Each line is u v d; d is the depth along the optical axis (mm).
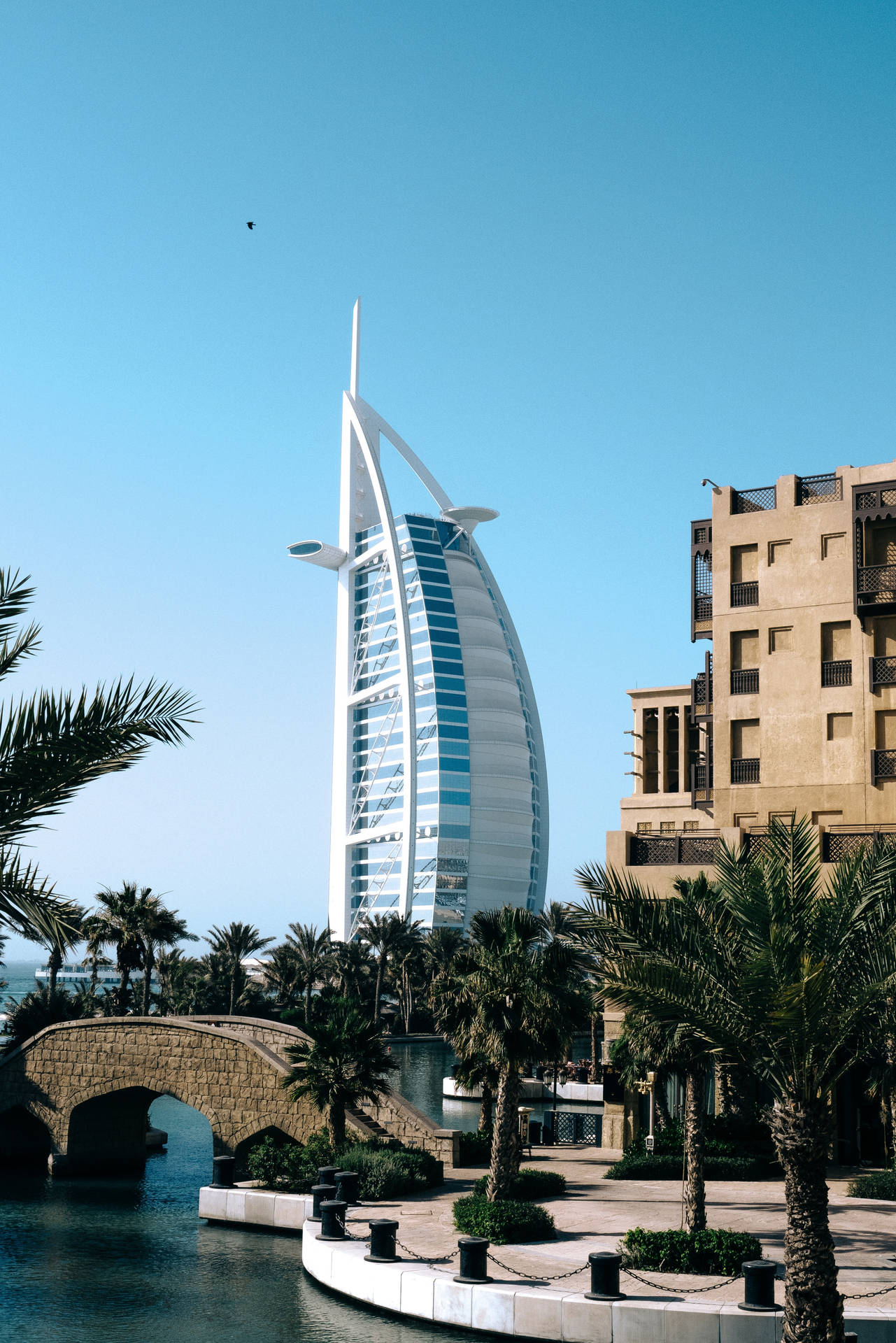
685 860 41656
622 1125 44719
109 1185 47281
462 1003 33500
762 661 44875
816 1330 19781
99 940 77812
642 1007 21328
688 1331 23047
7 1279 31297
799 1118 20203
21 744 15578
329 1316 27469
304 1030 47531
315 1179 38719
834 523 44531
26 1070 51125
